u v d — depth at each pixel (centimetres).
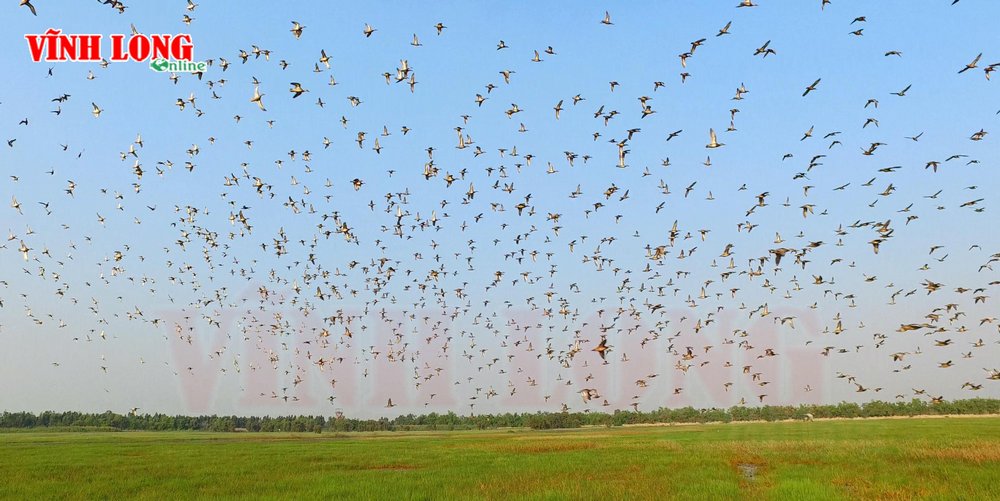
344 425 18512
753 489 3206
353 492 3309
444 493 3186
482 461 5178
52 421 19800
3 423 19425
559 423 18488
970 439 6631
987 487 3002
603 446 7038
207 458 5888
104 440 10594
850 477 3525
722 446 6397
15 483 3856
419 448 7438
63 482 3891
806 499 2825
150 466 4991
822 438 7694
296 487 3556
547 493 3052
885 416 19412
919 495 2834
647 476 3819
